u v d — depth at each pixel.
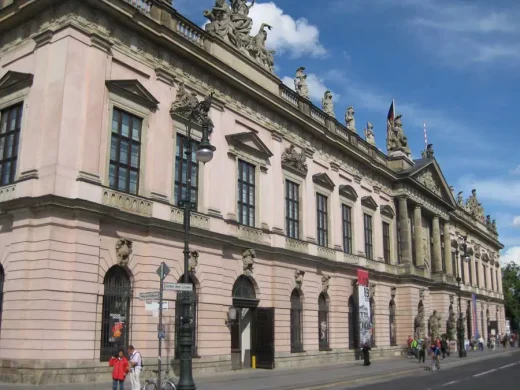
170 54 30.16
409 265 56.12
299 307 39.53
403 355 53.78
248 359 35.12
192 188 30.81
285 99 40.31
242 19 37.38
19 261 23.30
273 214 37.50
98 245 24.44
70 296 23.00
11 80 26.56
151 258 26.97
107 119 26.06
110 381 23.78
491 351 70.56
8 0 28.58
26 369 22.03
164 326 26.36
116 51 26.98
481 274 92.75
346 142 47.47
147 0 29.20
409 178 57.38
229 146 33.94
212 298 30.61
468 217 87.88
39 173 24.06
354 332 46.56
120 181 26.52
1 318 23.97
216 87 33.41
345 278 45.78
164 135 29.09
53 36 25.39
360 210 50.03
